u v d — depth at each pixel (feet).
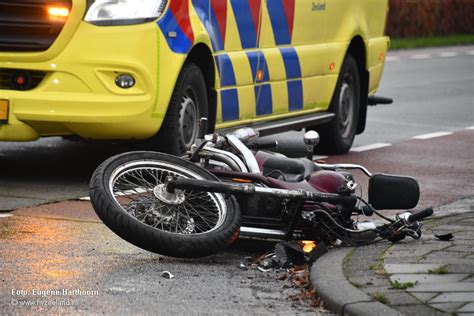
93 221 57.47
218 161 53.72
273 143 56.80
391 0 239.71
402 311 39.58
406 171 77.66
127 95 65.51
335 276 44.04
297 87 80.59
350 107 88.02
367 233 50.49
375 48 91.81
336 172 52.60
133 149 81.10
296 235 51.39
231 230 48.65
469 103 126.72
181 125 68.95
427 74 164.14
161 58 66.33
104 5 65.31
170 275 46.42
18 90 65.72
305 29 81.25
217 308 42.11
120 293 43.88
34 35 64.95
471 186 71.77
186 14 68.23
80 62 64.95
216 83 71.77
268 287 45.21
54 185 67.82
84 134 66.59
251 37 75.15
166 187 48.70
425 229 53.52
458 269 44.91
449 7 251.39
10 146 82.38
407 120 109.60
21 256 49.42
